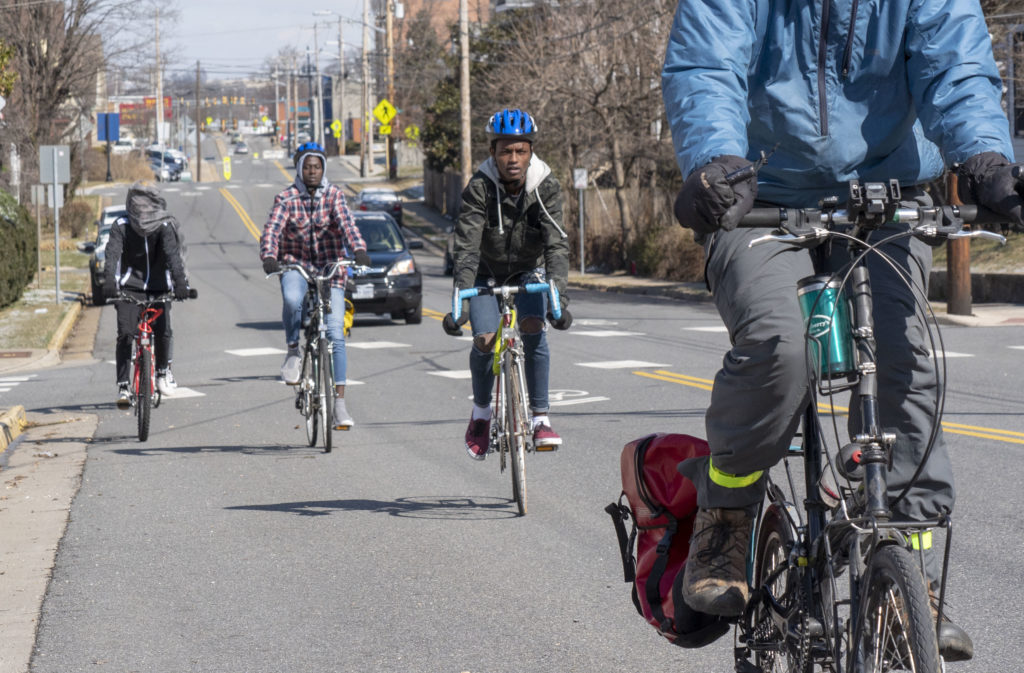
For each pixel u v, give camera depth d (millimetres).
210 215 173250
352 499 19266
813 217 6957
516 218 17000
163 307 26266
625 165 96500
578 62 88000
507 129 16484
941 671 6559
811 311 7148
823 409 20078
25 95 115250
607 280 86125
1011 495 18078
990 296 59656
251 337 51781
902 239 7691
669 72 7648
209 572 14961
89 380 38156
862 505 7168
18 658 11781
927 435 7633
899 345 7547
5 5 113938
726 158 6738
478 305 17234
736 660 8719
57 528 17547
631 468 9133
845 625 7195
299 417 29000
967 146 7062
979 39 7523
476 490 19781
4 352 46531
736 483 8094
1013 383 31547
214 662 11609
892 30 7672
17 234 68125
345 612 13148
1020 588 13195
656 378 34250
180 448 24797
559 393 31562
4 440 25203
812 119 7809
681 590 8625
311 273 23781
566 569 14688
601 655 11531
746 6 7715
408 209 179000
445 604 13359
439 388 33469
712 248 7848
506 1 129750
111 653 11922
